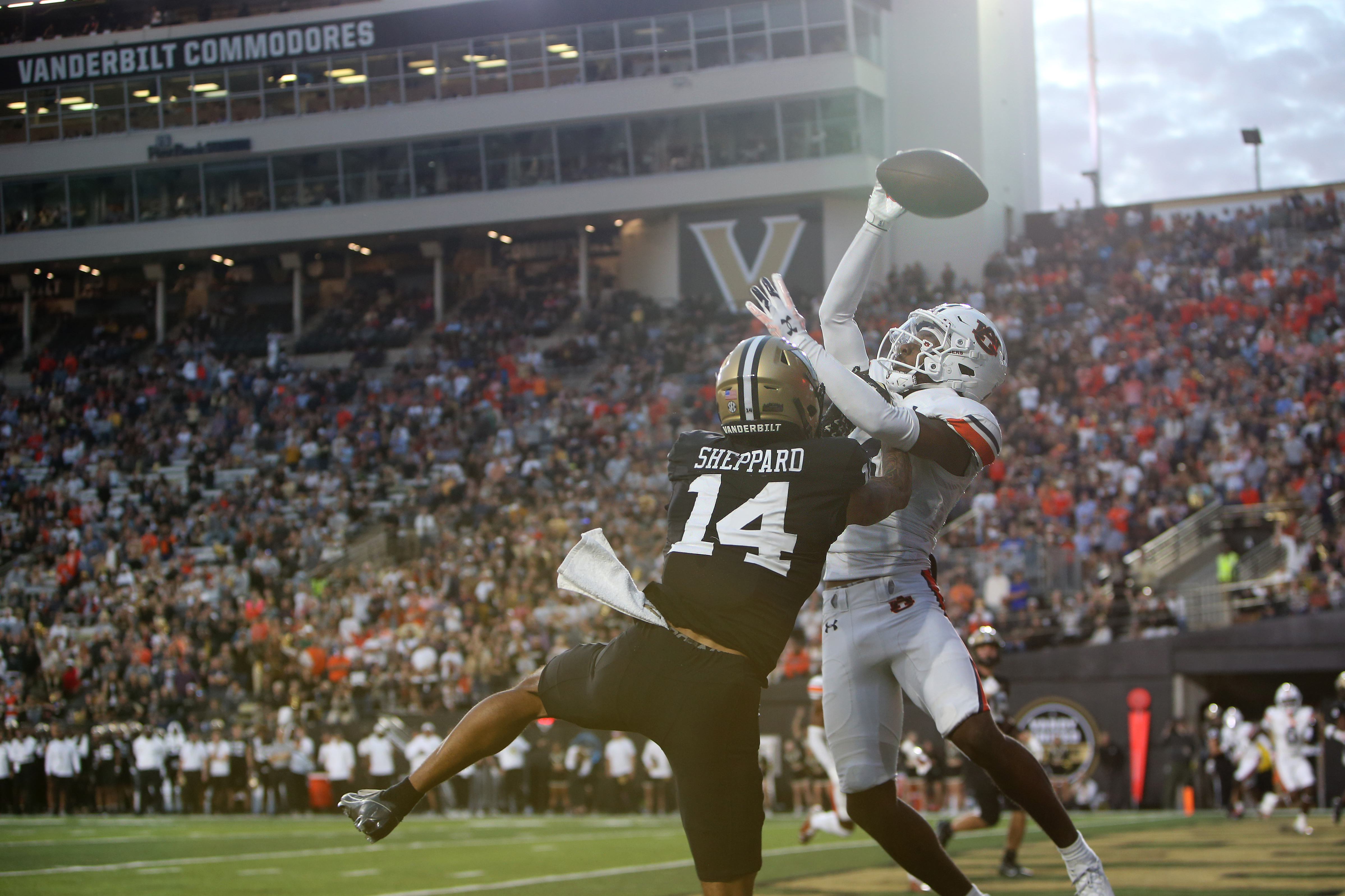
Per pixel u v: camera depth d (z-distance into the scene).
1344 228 77.00
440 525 71.38
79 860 30.02
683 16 86.69
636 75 87.62
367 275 98.38
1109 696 49.91
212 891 22.84
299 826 45.06
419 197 91.38
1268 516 54.28
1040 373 69.00
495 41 89.25
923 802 47.53
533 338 87.56
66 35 93.94
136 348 96.88
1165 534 54.88
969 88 88.69
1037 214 88.56
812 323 83.62
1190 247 78.56
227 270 99.56
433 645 57.84
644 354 82.94
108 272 100.38
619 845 32.88
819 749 26.05
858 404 10.53
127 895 22.28
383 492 75.88
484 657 55.94
